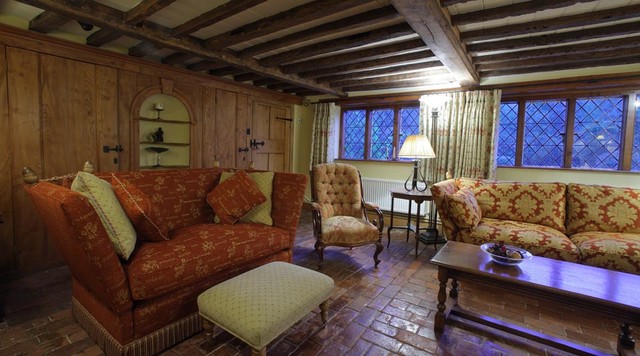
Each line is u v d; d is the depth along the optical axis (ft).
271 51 11.13
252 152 16.15
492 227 9.51
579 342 6.40
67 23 9.21
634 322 4.98
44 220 5.60
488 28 8.59
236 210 8.41
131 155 11.44
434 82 13.98
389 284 8.83
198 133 13.65
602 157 11.78
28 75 9.07
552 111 12.51
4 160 8.84
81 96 10.14
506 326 6.28
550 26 7.93
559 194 10.24
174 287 5.85
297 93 17.92
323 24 8.78
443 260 6.66
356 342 6.16
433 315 7.22
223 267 6.77
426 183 13.82
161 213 7.80
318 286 5.86
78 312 6.52
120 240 5.45
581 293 5.24
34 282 8.65
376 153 16.93
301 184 8.93
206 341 5.81
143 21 8.77
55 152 9.70
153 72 11.89
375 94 16.11
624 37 8.89
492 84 13.00
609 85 11.10
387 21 8.53
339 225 10.03
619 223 9.29
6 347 5.80
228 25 9.10
